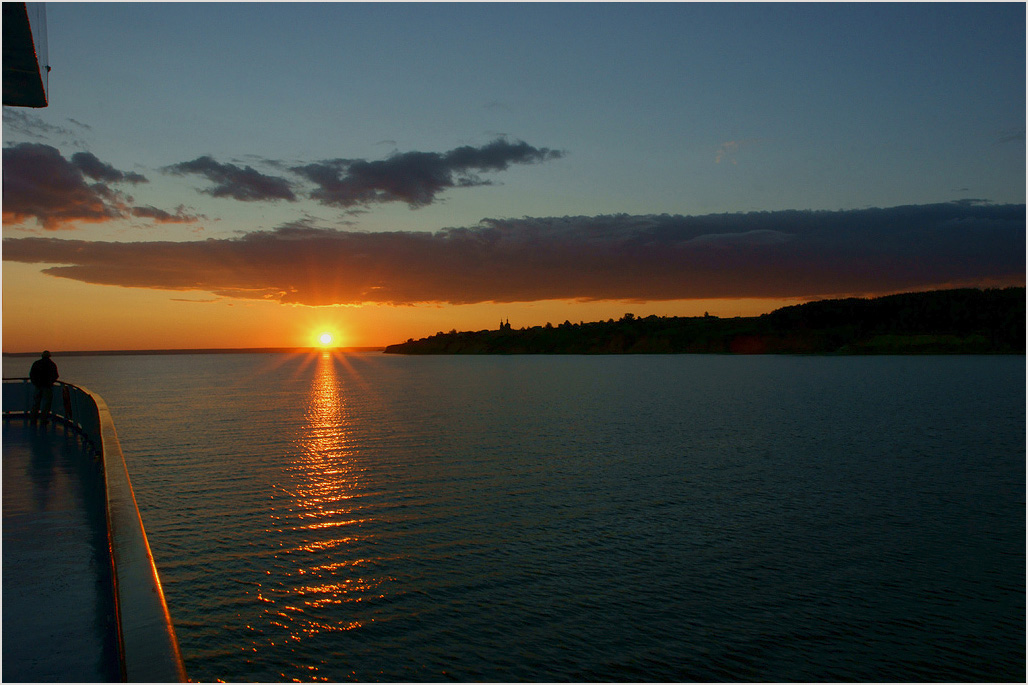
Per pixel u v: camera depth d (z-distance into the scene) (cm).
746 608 1364
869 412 5044
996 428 4066
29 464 1078
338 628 1250
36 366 1545
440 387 8969
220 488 2345
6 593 549
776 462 2889
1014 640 1241
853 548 1720
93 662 434
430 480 2488
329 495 2231
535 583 1470
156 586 301
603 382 9706
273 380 12069
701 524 1914
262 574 1498
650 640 1227
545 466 2778
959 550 1702
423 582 1468
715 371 12838
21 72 927
